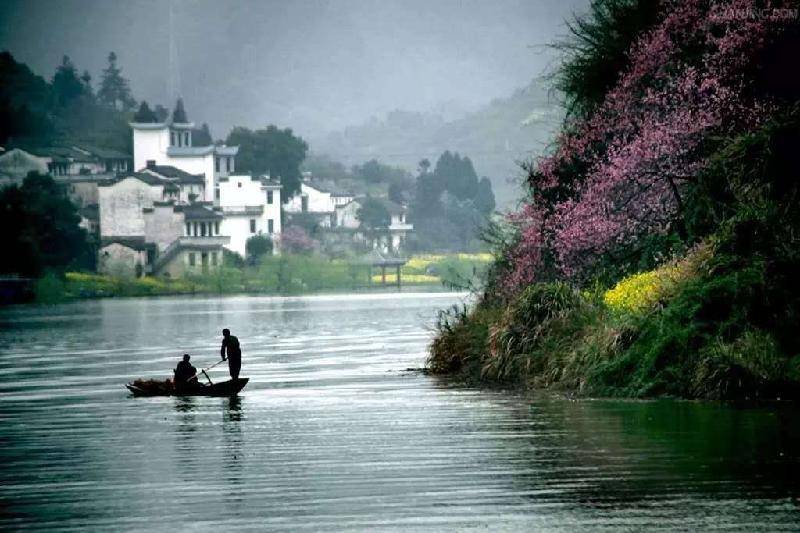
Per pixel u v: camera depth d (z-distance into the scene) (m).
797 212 85.00
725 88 97.06
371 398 89.19
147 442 71.38
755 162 89.25
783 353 78.25
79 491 56.91
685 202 96.00
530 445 64.75
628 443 63.88
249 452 66.12
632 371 83.12
